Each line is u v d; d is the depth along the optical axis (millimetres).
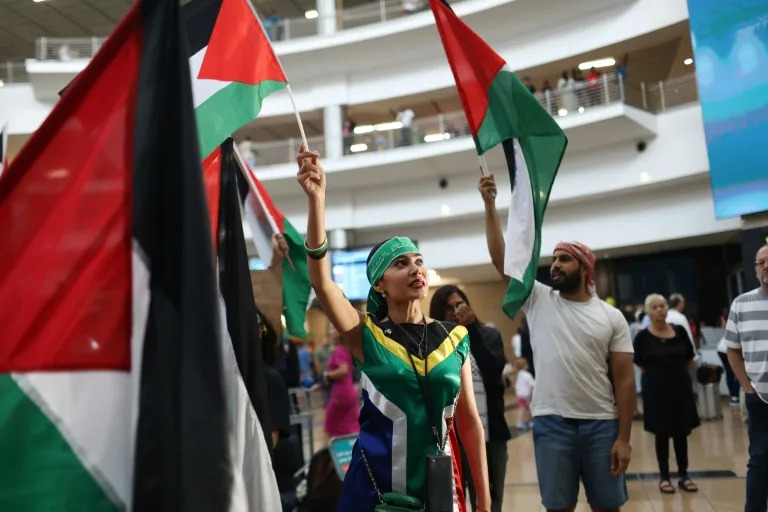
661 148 14852
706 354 12406
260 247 4734
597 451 3346
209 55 2996
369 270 2445
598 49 15344
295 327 4648
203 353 1658
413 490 2168
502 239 3664
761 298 4105
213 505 1607
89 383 1752
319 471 4645
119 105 1877
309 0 20438
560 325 3457
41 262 1804
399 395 2211
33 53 22609
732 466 6848
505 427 3881
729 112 11734
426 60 17297
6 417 1728
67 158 1853
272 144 18016
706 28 12000
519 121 3637
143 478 1648
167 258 1771
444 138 16797
